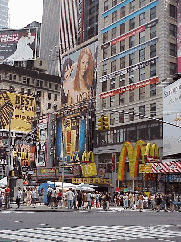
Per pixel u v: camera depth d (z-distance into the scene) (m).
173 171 49.34
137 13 68.31
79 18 100.19
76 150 74.88
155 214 32.59
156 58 62.59
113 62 72.62
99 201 48.41
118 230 18.27
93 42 81.81
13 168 47.28
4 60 106.88
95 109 76.25
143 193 52.12
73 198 37.28
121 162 61.97
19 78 118.25
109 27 75.12
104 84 74.12
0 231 16.56
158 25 63.19
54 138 82.19
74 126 76.75
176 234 16.94
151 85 62.88
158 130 59.28
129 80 67.88
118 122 68.62
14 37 106.88
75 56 87.44
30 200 42.81
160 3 63.34
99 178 63.31
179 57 58.97
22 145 86.31
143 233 17.17
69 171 74.88
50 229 17.91
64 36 107.31
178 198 44.91
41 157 83.31
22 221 21.95
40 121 86.50
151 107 62.06
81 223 21.67
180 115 52.19
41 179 81.31
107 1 76.75
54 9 154.25
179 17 60.12
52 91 124.88
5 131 93.06
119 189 56.00
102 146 70.38
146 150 55.72
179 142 51.78
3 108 93.88
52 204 39.72
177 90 53.34
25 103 97.12
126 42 70.06
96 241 14.12
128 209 42.62
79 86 84.25
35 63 128.25
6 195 36.12
